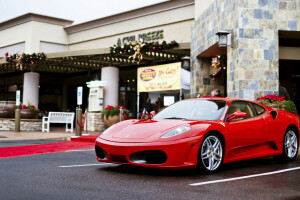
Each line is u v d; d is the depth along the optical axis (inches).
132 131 168.1
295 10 372.2
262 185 140.4
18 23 836.6
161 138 155.3
